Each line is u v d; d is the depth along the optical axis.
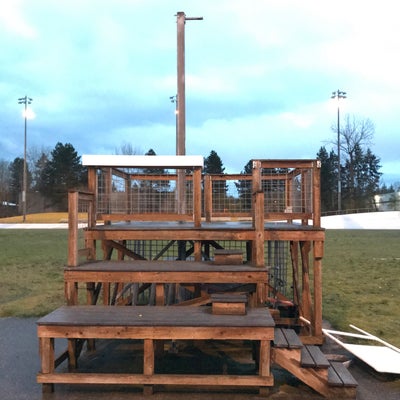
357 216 40.44
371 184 64.94
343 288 9.37
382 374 4.54
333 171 64.44
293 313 6.16
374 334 5.90
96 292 5.55
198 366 4.72
